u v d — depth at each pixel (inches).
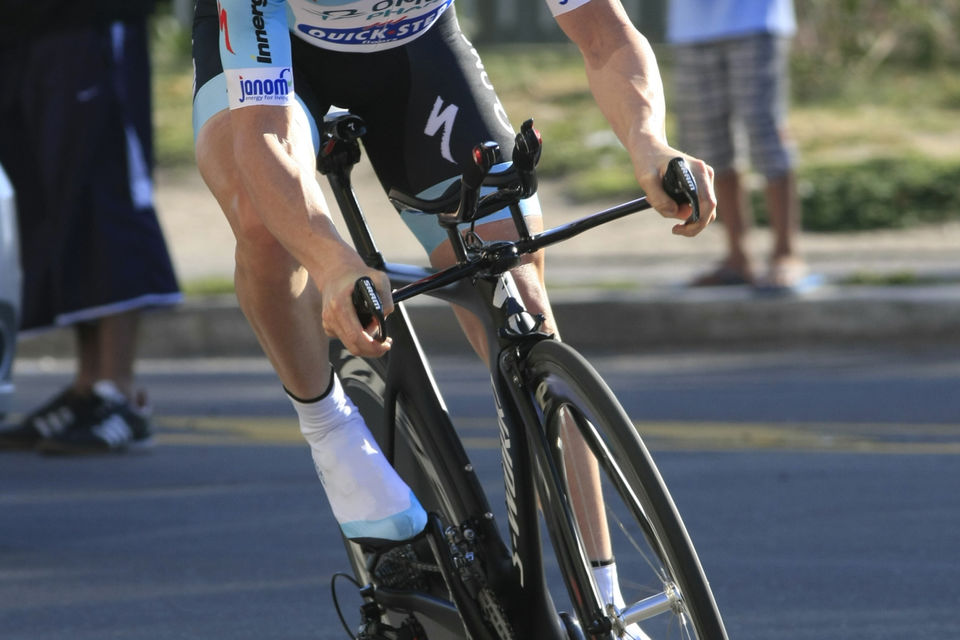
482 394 989.8
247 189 337.1
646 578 366.0
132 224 845.8
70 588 577.0
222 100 375.9
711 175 329.4
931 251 1323.8
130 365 863.1
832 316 1156.5
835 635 493.7
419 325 1210.0
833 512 660.1
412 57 400.2
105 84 841.5
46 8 837.8
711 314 1176.2
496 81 2075.5
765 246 1343.5
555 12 371.6
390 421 402.3
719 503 682.2
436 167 402.3
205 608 545.0
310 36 393.4
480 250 357.4
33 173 845.8
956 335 1136.2
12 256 725.9
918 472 733.9
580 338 1197.7
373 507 378.3
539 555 364.2
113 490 753.6
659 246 1393.9
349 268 313.9
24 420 868.0
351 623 523.2
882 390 960.9
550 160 1689.2
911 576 558.6
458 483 383.9
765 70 1142.3
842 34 2100.1
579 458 341.7
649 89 358.9
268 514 691.4
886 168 1520.7
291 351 372.8
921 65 2159.2
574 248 1398.9
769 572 569.6
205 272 1374.3
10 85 854.5
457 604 370.9
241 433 901.8
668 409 922.7
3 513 709.9
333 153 388.2
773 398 947.3
